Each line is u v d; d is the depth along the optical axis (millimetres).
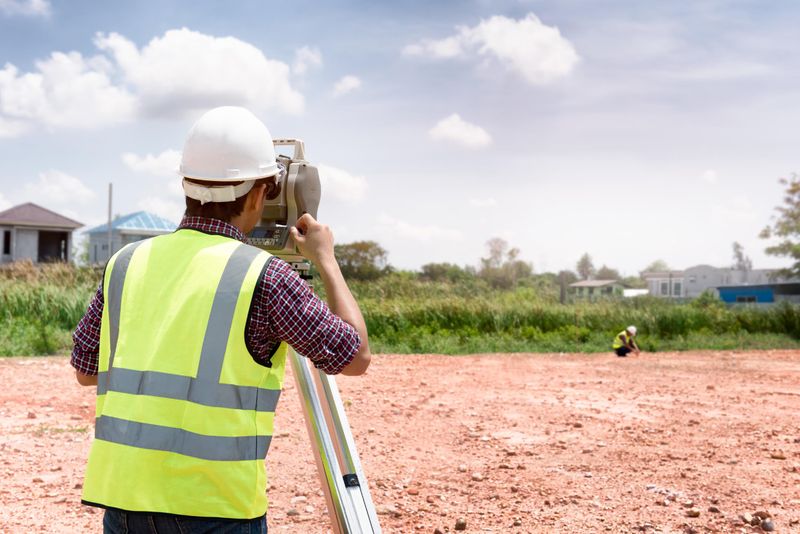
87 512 4316
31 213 47719
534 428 7086
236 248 1735
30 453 5641
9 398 7922
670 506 4609
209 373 1615
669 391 9703
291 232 1934
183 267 1729
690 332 20156
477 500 4703
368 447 6176
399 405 8234
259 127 1861
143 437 1598
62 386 8828
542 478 5246
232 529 1604
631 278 120188
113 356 1720
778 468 5590
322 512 4418
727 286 57219
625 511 4504
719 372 12133
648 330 20062
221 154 1773
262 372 1678
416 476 5281
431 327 18219
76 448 5863
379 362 12992
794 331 20688
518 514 4414
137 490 1585
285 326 1668
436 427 7070
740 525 4266
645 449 6219
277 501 4625
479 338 17797
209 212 1826
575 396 9156
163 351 1646
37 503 4449
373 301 19078
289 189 1975
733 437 6738
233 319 1639
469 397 8961
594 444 6395
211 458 1587
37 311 14992
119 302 1759
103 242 54094
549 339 18250
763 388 10109
